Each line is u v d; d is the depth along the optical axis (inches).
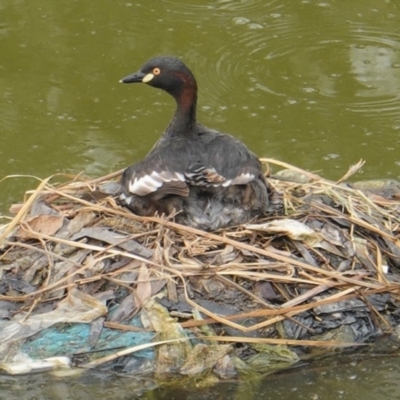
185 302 393.4
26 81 623.2
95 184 455.2
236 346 392.8
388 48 648.4
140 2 698.8
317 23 674.8
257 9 690.8
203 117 588.1
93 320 389.4
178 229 414.9
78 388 386.3
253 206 419.8
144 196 419.5
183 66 442.9
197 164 408.2
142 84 619.5
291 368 391.9
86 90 615.2
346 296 398.6
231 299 395.2
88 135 578.9
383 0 700.0
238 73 625.3
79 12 689.0
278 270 403.5
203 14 685.3
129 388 385.1
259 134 575.8
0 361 386.9
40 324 388.8
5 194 539.8
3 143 571.8
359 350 399.2
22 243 418.0
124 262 404.2
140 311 391.2
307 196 450.3
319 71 629.6
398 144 569.9
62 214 426.6
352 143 569.9
